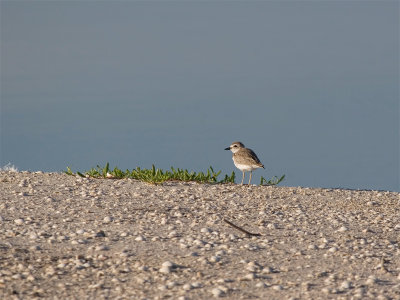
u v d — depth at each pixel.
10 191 18.03
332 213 17.17
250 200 18.56
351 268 11.62
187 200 17.91
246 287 10.23
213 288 10.10
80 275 10.59
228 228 14.63
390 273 11.35
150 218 15.30
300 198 19.28
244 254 12.30
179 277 10.66
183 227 14.51
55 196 17.62
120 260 11.51
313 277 10.96
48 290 9.80
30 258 11.47
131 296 9.59
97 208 16.20
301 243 13.49
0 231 13.35
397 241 14.20
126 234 13.45
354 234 14.71
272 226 14.88
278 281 10.63
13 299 9.33
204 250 12.44
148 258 11.73
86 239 12.92
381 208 18.22
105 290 9.84
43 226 13.93
